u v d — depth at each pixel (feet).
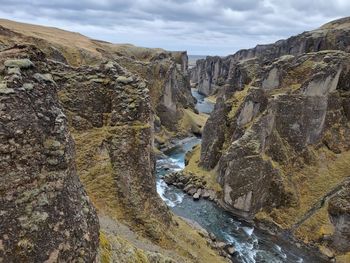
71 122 119.14
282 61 268.82
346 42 415.23
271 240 190.80
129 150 119.34
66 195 48.70
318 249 181.68
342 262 173.17
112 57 450.71
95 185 111.04
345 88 262.67
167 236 115.96
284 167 227.81
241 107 266.77
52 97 51.65
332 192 210.38
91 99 122.52
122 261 67.21
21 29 402.93
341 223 181.78
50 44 338.34
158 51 602.44
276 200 217.97
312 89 239.30
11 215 40.98
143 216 113.70
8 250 39.65
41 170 46.06
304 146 237.86
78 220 49.65
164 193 244.22
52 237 44.34
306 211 207.51
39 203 44.14
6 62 47.52
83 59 368.89
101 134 119.96
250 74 319.47
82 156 114.32
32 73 49.65
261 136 223.51
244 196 213.25
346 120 258.78
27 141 44.78
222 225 204.23
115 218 105.40
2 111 42.73
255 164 215.51
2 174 41.42
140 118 124.77
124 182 115.55
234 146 224.94
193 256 116.16
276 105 233.76
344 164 236.63
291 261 170.50
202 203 231.91
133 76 129.90
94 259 51.80
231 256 169.37
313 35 469.16
